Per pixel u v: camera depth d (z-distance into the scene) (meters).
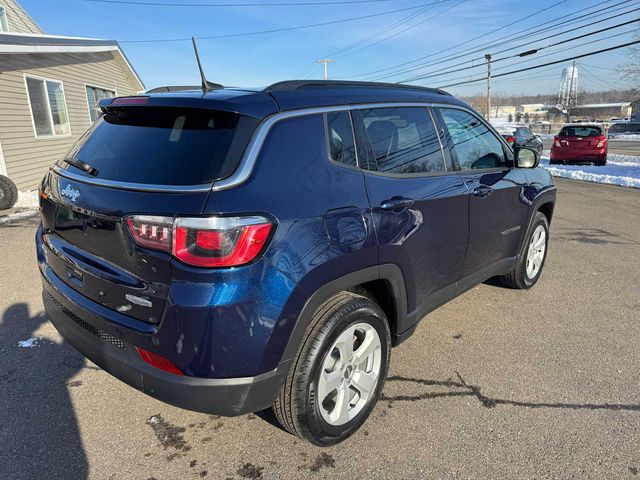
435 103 3.30
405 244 2.73
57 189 2.54
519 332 3.87
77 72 14.30
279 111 2.27
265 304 2.04
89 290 2.35
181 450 2.52
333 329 2.31
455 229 3.22
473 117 3.71
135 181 2.15
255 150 2.12
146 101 2.41
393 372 3.26
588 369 3.32
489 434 2.64
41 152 12.30
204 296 1.94
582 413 2.83
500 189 3.73
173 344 2.00
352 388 2.62
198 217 1.93
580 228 7.55
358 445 2.56
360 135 2.62
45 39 11.71
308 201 2.21
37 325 3.94
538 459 2.45
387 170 2.73
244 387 2.07
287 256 2.09
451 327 3.95
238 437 2.62
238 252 1.96
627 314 4.23
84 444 2.54
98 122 2.79
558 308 4.35
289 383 2.26
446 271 3.24
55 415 2.78
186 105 2.25
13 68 11.10
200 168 2.06
